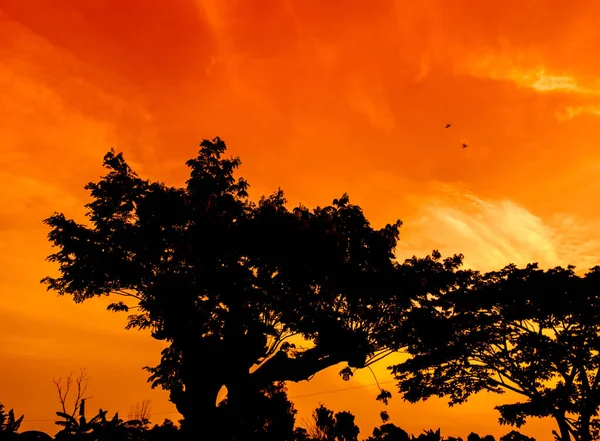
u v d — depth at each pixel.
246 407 19.94
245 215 21.86
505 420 22.20
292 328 20.39
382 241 21.89
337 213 22.73
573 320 22.08
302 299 19.81
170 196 20.41
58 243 20.44
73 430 8.65
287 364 20.41
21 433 8.12
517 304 22.45
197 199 21.55
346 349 20.03
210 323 19.31
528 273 23.92
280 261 19.00
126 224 20.56
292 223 19.05
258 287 19.47
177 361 21.17
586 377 21.38
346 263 20.11
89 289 21.14
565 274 22.89
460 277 23.95
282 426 22.06
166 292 18.41
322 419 29.42
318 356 20.58
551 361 21.56
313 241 18.89
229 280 18.45
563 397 20.66
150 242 19.58
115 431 8.84
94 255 19.86
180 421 18.81
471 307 23.48
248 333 19.64
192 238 19.16
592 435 20.64
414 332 22.31
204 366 19.06
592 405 20.36
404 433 25.67
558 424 21.62
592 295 21.28
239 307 19.50
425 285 21.69
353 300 20.97
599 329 21.34
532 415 21.72
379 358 22.98
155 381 21.55
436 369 25.27
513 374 23.22
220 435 18.08
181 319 18.69
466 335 23.50
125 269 19.69
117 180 21.41
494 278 24.64
